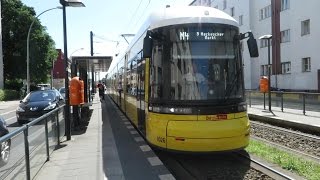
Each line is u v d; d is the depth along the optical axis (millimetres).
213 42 9609
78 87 14367
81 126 16500
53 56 67750
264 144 11938
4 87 62375
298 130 16016
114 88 33406
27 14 63031
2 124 10344
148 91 10344
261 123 18578
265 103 22953
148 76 10391
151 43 9906
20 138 6566
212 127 9094
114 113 23391
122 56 22672
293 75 37656
